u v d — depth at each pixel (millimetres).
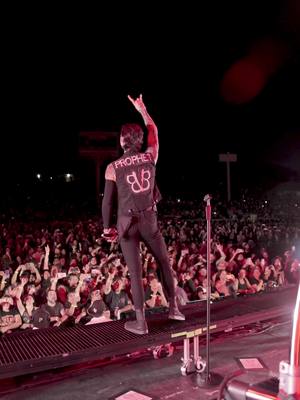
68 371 4176
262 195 39219
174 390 3715
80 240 14047
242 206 31625
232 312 4293
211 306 4566
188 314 4246
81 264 10516
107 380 3957
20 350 3367
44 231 15500
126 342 3504
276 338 5016
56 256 10805
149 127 3711
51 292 7016
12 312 6820
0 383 3936
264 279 9758
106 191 3443
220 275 8930
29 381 3969
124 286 7980
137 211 3430
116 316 7281
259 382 2357
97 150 27141
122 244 3535
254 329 5375
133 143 3492
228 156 26125
